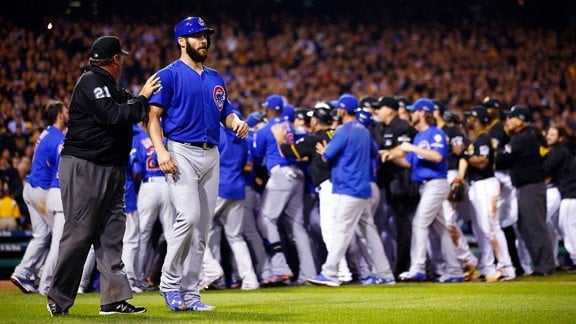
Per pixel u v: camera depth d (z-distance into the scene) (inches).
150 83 906.7
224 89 969.5
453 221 1606.8
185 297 954.1
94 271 1480.1
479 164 1557.6
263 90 3811.5
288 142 1534.2
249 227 1524.4
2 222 2046.0
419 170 1539.1
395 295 1206.9
